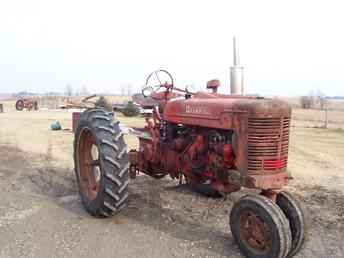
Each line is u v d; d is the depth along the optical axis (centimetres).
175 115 471
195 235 419
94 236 411
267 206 343
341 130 1567
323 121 2231
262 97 401
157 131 525
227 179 401
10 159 851
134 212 491
